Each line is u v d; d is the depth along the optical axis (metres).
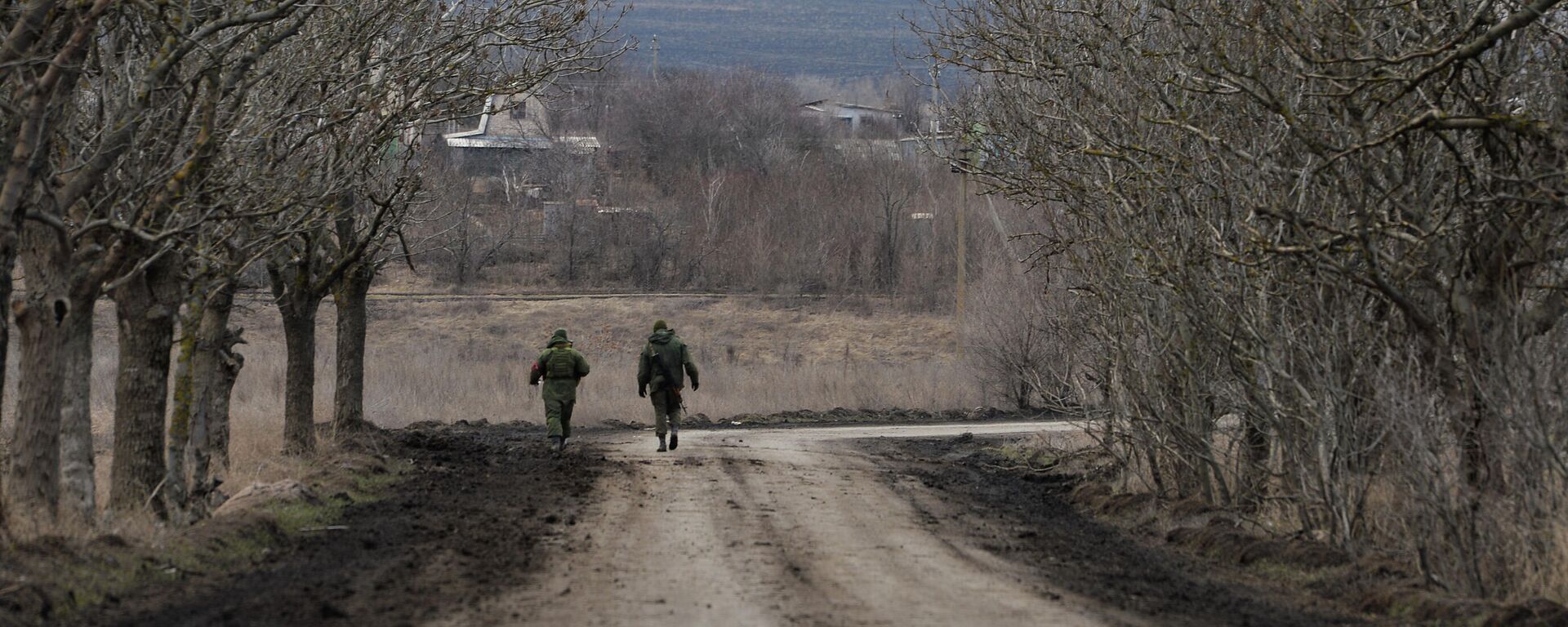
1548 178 42.78
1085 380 70.75
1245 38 48.34
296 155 57.34
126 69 48.84
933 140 88.19
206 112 46.69
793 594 36.62
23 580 34.12
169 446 52.09
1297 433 50.06
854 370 179.25
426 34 63.09
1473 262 45.69
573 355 84.88
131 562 39.47
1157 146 55.75
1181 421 57.41
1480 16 39.81
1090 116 61.06
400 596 35.94
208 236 54.19
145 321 52.22
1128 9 59.22
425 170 75.69
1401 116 45.25
